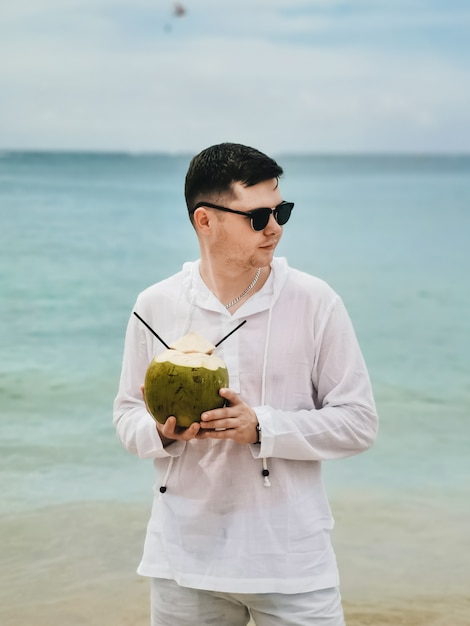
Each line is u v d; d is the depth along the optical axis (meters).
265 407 2.62
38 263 20.05
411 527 5.65
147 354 2.93
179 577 2.72
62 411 8.70
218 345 2.70
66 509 5.89
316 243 26.69
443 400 9.44
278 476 2.69
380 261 22.52
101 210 34.31
